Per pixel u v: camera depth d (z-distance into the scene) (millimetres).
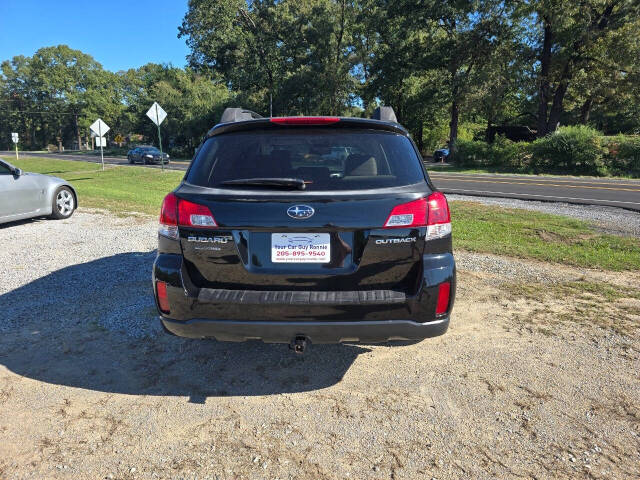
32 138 111062
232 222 2389
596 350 3281
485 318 3896
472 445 2262
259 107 49781
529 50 33250
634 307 4148
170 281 2498
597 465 2113
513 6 32094
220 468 2111
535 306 4180
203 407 2613
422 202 2412
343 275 2404
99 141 28891
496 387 2797
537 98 38188
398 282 2445
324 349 3354
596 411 2539
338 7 42844
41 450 2240
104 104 98188
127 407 2615
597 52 31203
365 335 2436
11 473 2074
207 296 2439
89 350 3328
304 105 45656
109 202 11641
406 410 2566
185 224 2473
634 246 6535
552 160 26328
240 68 49844
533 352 3258
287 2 44688
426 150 58719
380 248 2387
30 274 5223
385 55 42031
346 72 43781
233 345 3426
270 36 46906
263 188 2436
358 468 2105
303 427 2420
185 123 56531
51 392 2766
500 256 6086
